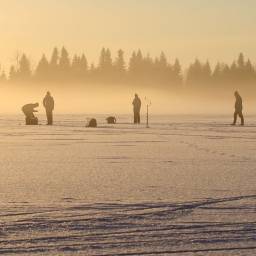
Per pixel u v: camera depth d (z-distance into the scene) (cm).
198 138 5891
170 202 2166
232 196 2302
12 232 1719
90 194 2342
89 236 1680
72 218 1897
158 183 2658
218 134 6575
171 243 1609
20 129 7581
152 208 2055
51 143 5184
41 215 1938
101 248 1561
